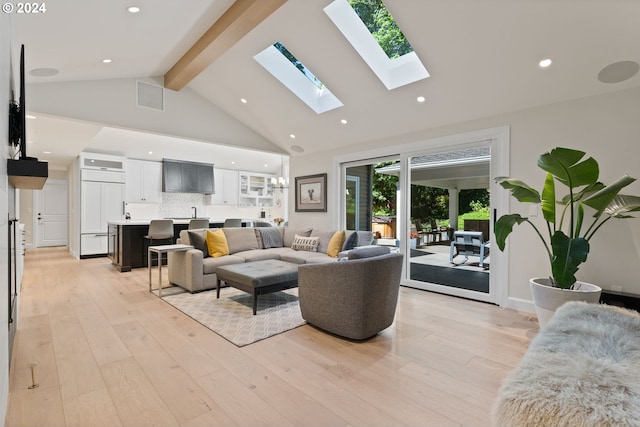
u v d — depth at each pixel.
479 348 2.46
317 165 5.98
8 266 1.95
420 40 3.04
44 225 9.00
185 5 2.85
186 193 8.73
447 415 1.66
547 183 2.85
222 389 1.89
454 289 4.04
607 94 2.95
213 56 3.77
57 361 2.21
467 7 2.59
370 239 4.89
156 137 7.09
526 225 3.43
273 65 4.30
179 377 2.02
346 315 2.58
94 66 3.77
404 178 4.61
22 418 1.61
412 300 3.84
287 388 1.90
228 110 5.61
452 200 4.22
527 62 2.91
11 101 2.29
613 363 1.10
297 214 6.42
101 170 7.15
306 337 2.67
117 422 1.59
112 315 3.19
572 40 2.61
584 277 3.06
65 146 6.05
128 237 5.52
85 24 2.66
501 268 3.59
